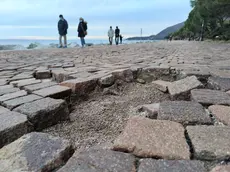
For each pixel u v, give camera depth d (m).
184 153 1.08
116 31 16.34
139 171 0.96
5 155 1.11
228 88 2.18
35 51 8.84
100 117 1.85
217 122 1.45
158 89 2.55
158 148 1.12
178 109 1.65
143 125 1.38
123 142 1.18
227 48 9.40
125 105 2.12
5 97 1.92
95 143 1.45
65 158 1.13
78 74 2.86
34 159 1.06
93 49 9.55
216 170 0.96
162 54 6.31
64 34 11.46
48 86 2.29
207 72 2.81
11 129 1.34
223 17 18.41
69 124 1.73
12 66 4.05
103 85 2.48
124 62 4.24
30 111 1.56
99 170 0.98
